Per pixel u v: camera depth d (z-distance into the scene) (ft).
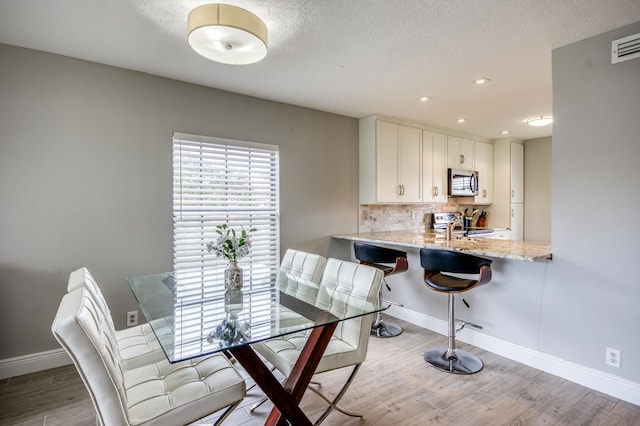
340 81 9.75
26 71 7.77
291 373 5.33
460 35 7.11
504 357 8.79
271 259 11.48
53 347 8.18
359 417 6.36
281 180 11.70
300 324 5.12
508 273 8.74
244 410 6.66
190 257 9.90
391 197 13.58
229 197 10.62
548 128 15.31
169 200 9.56
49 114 8.03
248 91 10.60
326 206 12.87
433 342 9.81
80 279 5.37
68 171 8.25
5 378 7.66
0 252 7.61
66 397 6.98
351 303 6.06
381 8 6.12
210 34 6.06
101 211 8.65
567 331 7.64
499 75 9.29
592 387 7.25
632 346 6.72
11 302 7.73
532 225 17.94
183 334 4.85
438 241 10.62
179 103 9.70
